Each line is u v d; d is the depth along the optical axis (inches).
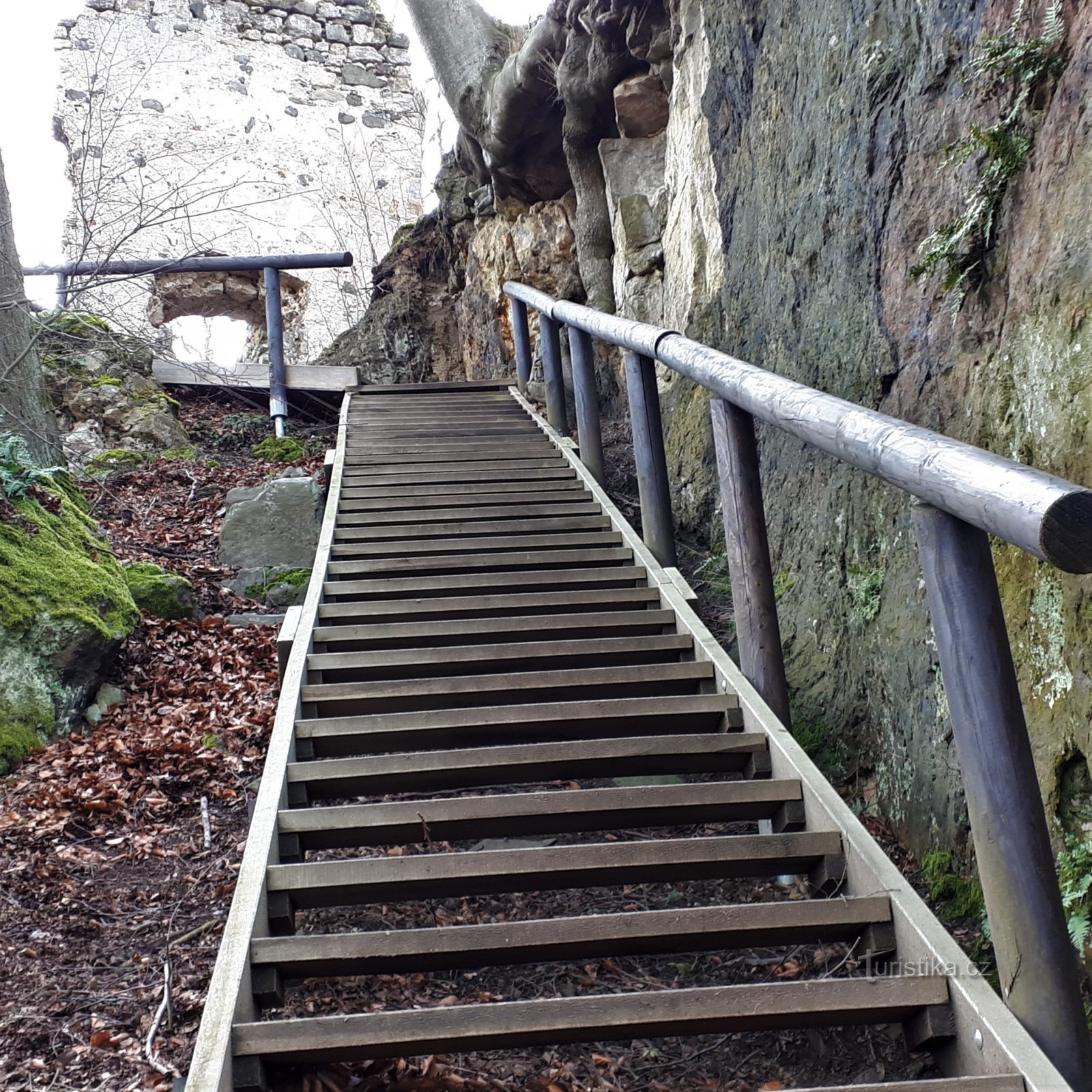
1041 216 101.3
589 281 296.4
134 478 274.7
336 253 326.6
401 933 85.6
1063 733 93.4
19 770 147.4
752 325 192.2
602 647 138.1
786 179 175.9
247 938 84.1
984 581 78.2
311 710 125.5
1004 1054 72.1
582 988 100.1
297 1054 75.7
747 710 120.2
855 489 144.5
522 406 280.7
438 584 161.9
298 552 229.3
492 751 110.2
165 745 155.5
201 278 464.1
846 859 96.7
